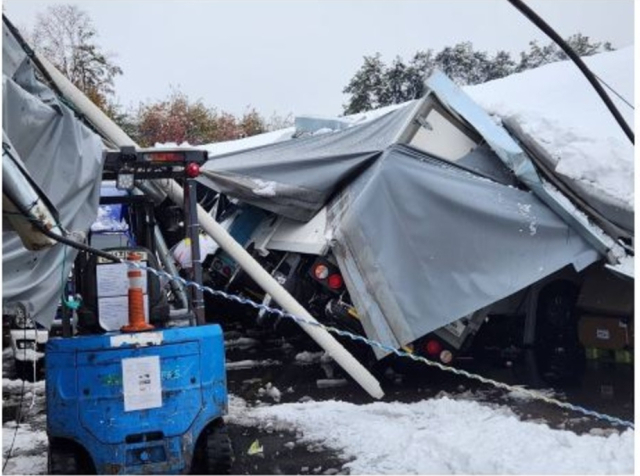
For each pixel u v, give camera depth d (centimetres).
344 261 827
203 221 850
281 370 967
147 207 649
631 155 832
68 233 517
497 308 960
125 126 3788
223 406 528
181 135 3778
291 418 702
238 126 4066
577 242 819
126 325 524
